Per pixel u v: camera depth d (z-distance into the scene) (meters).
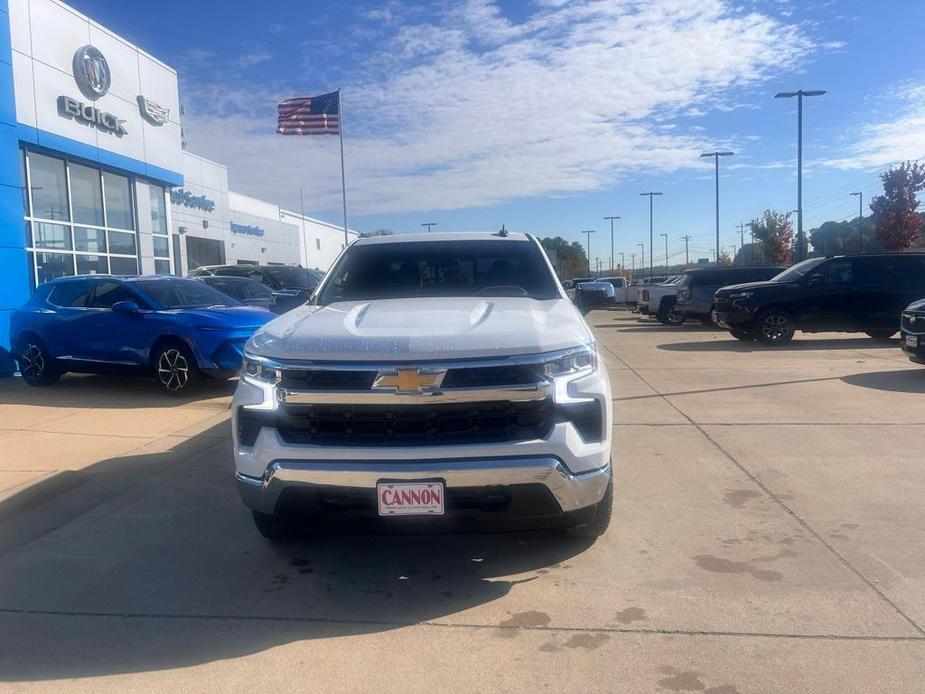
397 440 3.94
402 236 6.36
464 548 4.83
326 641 3.70
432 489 3.83
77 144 15.57
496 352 3.92
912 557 4.54
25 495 5.89
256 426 4.16
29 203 14.51
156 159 19.02
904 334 11.16
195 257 31.06
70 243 15.86
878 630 3.68
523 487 3.89
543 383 3.94
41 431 8.27
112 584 4.38
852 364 12.78
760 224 57.53
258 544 4.97
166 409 9.53
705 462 6.66
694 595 4.09
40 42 14.38
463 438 3.92
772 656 3.46
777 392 10.02
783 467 6.46
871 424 8.01
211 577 4.46
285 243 42.00
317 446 3.95
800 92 30.89
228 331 10.30
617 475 6.31
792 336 16.94
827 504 5.51
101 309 10.96
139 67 18.17
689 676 3.31
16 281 12.83
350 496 3.94
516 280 5.81
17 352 11.53
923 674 3.29
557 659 3.48
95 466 6.77
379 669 3.43
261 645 3.66
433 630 3.79
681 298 21.44
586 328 4.52
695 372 12.12
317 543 4.97
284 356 4.06
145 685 3.33
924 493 5.73
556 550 4.76
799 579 4.26
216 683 3.34
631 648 3.56
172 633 3.79
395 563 4.63
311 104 27.73
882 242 42.84
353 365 3.92
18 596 4.23
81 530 5.25
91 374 11.84
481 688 3.26
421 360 3.90
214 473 6.55
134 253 18.55
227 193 33.31
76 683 3.35
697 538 4.90
